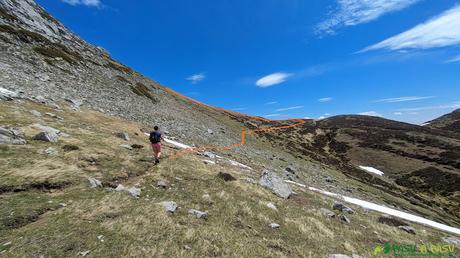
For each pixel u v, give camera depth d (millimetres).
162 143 23219
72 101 24938
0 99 17203
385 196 42469
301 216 13273
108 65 67250
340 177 48094
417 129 128750
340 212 16188
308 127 144750
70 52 52625
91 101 29578
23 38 42219
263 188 16562
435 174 74812
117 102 36031
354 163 92625
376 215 18984
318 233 11562
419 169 80625
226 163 23281
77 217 8250
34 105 19156
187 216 10195
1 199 8352
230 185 15117
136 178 13070
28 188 9320
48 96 23312
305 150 80625
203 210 11234
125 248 7207
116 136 19031
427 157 88438
